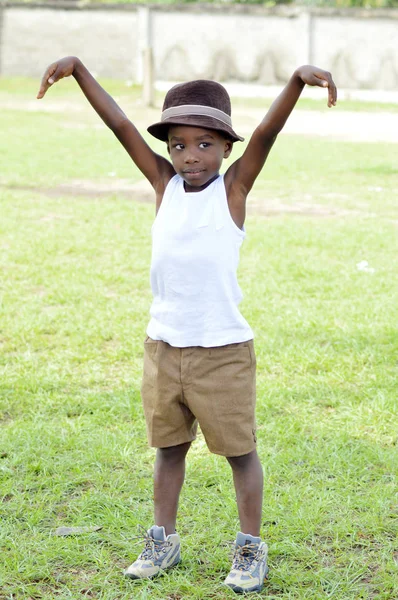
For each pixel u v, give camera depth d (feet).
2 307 20.39
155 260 9.58
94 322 19.39
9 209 32.53
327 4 124.36
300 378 16.25
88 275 23.44
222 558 10.36
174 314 9.50
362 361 17.07
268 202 36.09
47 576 10.05
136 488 12.09
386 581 9.82
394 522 11.19
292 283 22.91
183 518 11.26
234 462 9.88
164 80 97.91
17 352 17.67
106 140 55.72
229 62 96.58
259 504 9.89
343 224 31.19
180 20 96.32
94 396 15.29
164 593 9.76
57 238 27.86
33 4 97.45
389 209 34.81
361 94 94.07
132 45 97.14
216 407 9.55
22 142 53.21
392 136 63.93
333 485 12.10
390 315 20.10
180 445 10.07
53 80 9.69
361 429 14.08
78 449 13.25
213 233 9.37
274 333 18.66
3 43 98.94
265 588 9.88
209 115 9.12
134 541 10.79
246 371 9.65
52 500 11.76
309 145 56.49
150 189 38.70
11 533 10.92
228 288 9.48
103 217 31.73
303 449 13.30
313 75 8.85
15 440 13.42
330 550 10.61
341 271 24.22
